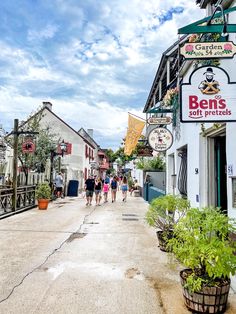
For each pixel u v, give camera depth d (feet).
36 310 11.78
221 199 20.66
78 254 19.53
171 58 34.88
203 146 21.31
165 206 19.44
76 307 12.05
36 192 45.75
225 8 17.34
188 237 11.54
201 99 13.46
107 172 223.51
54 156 67.56
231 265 10.92
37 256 19.01
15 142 39.24
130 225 31.12
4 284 14.37
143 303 12.48
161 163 62.28
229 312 11.66
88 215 38.45
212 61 18.45
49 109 102.78
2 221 32.48
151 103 55.47
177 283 14.67
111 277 15.42
